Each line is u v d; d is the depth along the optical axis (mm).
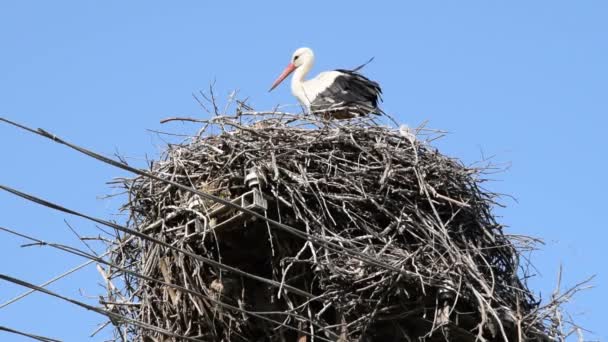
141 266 14297
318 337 13250
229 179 13914
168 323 13969
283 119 14664
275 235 13961
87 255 11633
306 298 13891
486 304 13844
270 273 14422
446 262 14070
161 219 14094
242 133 14234
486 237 15305
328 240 13680
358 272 13461
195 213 13828
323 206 14023
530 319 14289
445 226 14664
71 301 11195
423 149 15227
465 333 14133
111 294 14000
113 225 11445
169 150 14367
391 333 14180
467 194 15375
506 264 15383
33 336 10891
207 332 14094
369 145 14812
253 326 14203
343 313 13492
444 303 13828
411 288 13805
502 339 14508
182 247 13844
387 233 14297
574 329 14078
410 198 14773
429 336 14289
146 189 14289
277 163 14023
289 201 13922
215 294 14000
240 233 14180
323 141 14477
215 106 14445
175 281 14023
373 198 14289
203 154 14156
